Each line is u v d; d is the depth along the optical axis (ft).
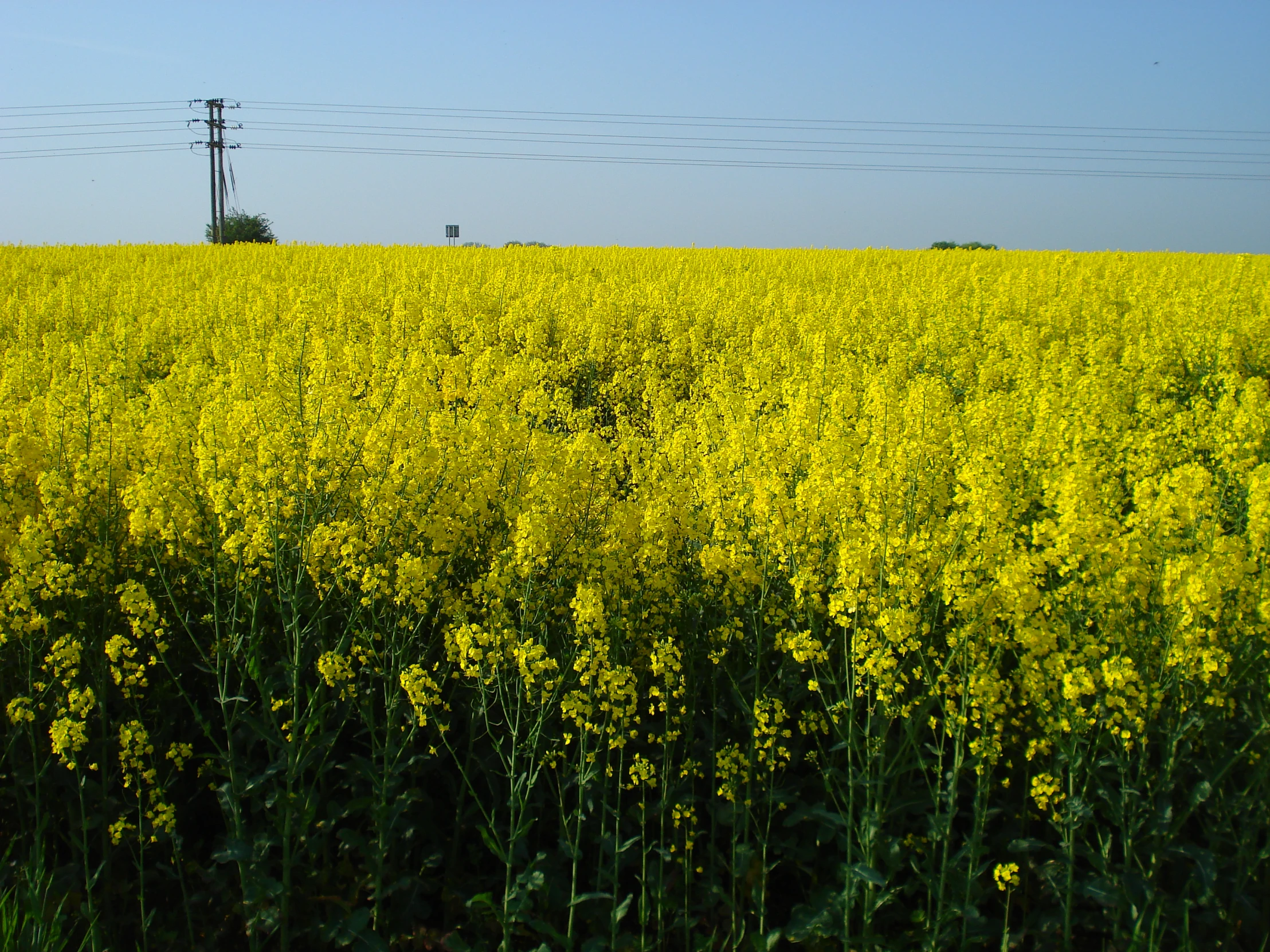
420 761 12.28
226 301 46.11
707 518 15.20
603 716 12.17
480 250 94.48
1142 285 54.54
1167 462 20.58
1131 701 10.71
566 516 14.79
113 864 11.99
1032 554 12.22
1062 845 10.94
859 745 11.46
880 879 9.76
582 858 11.75
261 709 13.05
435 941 11.32
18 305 46.83
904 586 11.89
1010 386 33.58
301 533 12.85
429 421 16.46
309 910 11.44
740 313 46.26
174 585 14.37
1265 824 10.30
